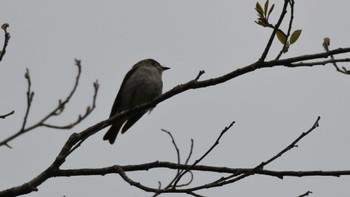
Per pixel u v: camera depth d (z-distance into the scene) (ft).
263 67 27.27
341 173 28.35
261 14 26.71
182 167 29.55
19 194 27.25
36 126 18.81
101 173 29.48
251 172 25.75
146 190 27.81
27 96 18.69
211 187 25.46
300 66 26.96
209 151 25.54
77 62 20.71
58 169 28.81
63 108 19.44
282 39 27.17
